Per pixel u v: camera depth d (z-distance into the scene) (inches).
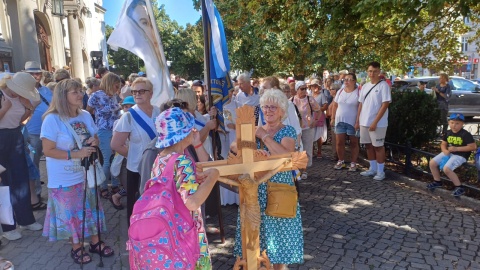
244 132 98.7
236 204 213.5
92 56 653.3
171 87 169.3
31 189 205.8
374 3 195.6
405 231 174.1
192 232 88.1
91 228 151.5
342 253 154.4
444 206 205.6
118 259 154.3
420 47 350.0
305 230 177.6
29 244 169.9
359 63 469.4
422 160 273.9
